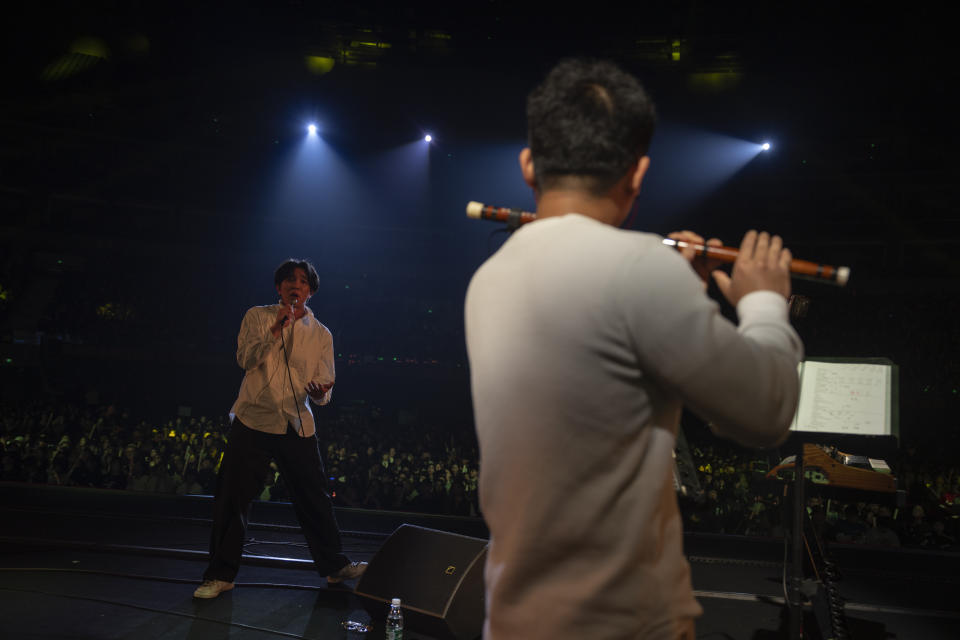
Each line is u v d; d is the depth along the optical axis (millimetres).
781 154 20391
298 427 3500
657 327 780
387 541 3160
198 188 22062
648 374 810
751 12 19000
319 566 3598
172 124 21828
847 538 7121
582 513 802
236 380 18781
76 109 21250
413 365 18781
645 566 811
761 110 20109
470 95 21203
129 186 21578
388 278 21688
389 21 20078
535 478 811
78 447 10836
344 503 10539
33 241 19922
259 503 5590
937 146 19391
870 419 2299
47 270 20000
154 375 18547
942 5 17656
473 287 949
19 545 4133
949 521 8766
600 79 946
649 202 20969
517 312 846
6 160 20719
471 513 10281
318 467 3592
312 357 3592
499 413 838
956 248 19188
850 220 20016
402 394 18922
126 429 13367
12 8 19484
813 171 20266
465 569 2934
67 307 18984
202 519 5004
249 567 3934
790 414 849
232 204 22156
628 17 19688
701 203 20781
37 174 20797
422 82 21047
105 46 20531
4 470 10562
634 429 808
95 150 21453
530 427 814
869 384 2375
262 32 20359
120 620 3020
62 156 21250
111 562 3904
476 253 21953
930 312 17406
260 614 3178
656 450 827
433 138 21891
